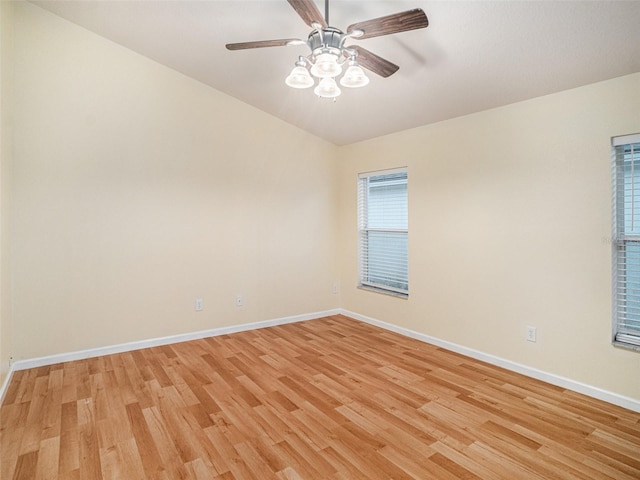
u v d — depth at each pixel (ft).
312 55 6.63
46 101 10.10
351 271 15.47
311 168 15.07
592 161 8.20
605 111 7.97
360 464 6.14
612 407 7.90
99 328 10.96
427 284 12.10
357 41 8.29
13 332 9.79
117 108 11.07
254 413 7.75
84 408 7.92
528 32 7.06
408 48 8.36
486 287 10.39
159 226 11.83
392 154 13.26
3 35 8.53
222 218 13.00
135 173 11.40
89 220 10.75
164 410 7.86
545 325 9.12
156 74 11.64
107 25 10.16
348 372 9.83
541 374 9.21
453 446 6.61
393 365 10.30
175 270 12.14
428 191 11.96
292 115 13.67
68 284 10.51
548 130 8.93
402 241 13.38
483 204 10.38
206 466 6.08
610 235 7.99
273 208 14.15
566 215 8.66
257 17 8.78
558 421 7.38
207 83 12.46
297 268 14.82
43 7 9.87
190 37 10.04
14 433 6.98
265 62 10.68
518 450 6.47
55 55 10.18
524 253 9.48
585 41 6.96
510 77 8.52
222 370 9.96
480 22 7.11
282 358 10.85
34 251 10.04
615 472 5.89
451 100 10.12
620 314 8.18
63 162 10.36
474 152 10.56
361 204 15.07
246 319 13.64
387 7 7.39
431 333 12.04
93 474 5.88
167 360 10.65
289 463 6.17
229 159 13.08
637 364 7.71
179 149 12.12
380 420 7.47
